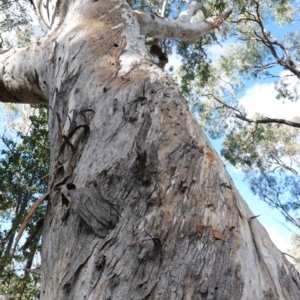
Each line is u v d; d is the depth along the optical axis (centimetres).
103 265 127
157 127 171
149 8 964
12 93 382
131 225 135
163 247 125
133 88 199
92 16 305
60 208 165
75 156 184
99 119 192
